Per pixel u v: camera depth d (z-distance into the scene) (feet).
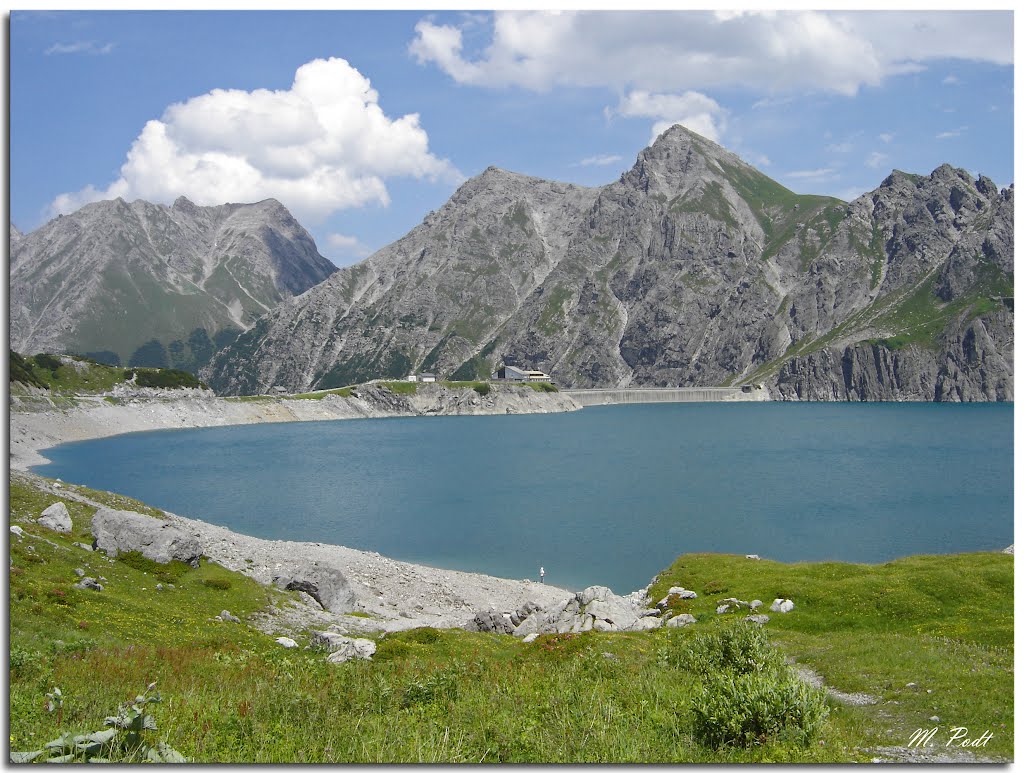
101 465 653.71
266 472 608.19
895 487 492.95
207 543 258.57
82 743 61.41
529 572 302.86
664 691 91.86
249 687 91.30
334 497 484.74
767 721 74.28
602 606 174.60
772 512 413.80
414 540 360.07
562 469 612.29
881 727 86.07
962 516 396.37
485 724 77.66
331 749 67.92
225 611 167.12
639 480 542.16
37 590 140.97
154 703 79.66
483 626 185.37
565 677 101.60
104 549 189.16
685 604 191.42
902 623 158.71
